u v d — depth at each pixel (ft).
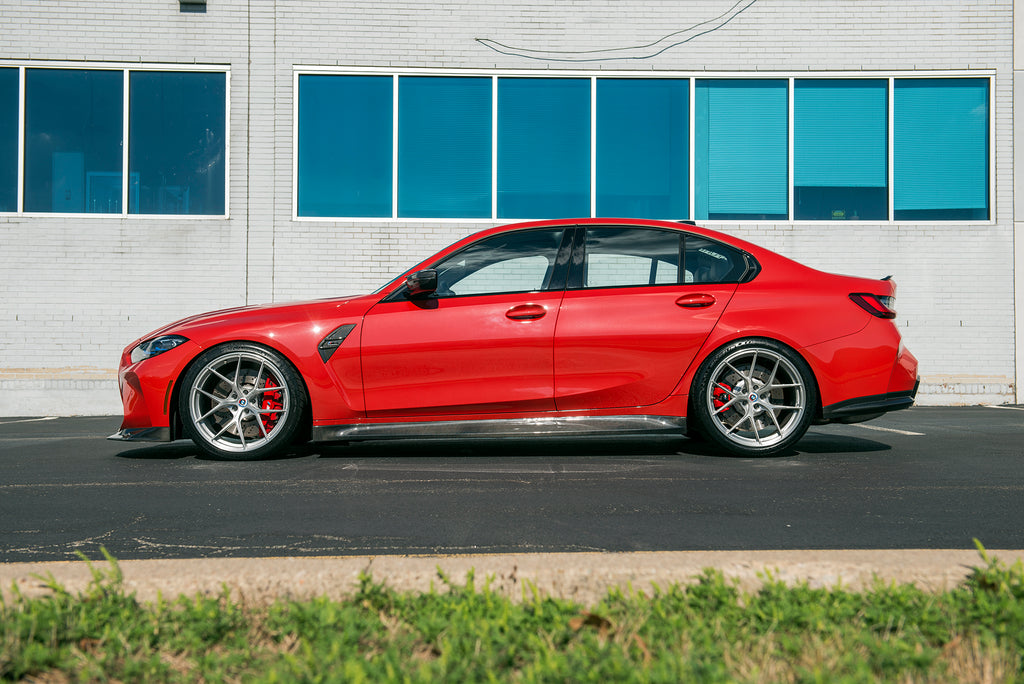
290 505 12.14
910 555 8.12
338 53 32.94
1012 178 33.04
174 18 32.55
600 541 9.97
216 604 7.14
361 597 7.30
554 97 33.50
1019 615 6.66
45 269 31.89
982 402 32.48
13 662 6.13
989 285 32.83
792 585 7.72
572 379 16.28
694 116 33.45
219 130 32.71
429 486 13.57
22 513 11.71
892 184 33.32
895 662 6.05
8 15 32.17
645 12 33.47
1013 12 33.14
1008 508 11.76
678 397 16.42
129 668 6.08
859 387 16.47
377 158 33.17
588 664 5.95
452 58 33.22
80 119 32.45
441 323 16.28
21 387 31.32
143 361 16.49
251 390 16.39
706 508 11.78
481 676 5.93
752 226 33.30
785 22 33.42
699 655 6.12
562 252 16.84
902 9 33.30
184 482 14.08
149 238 32.24
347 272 32.89
